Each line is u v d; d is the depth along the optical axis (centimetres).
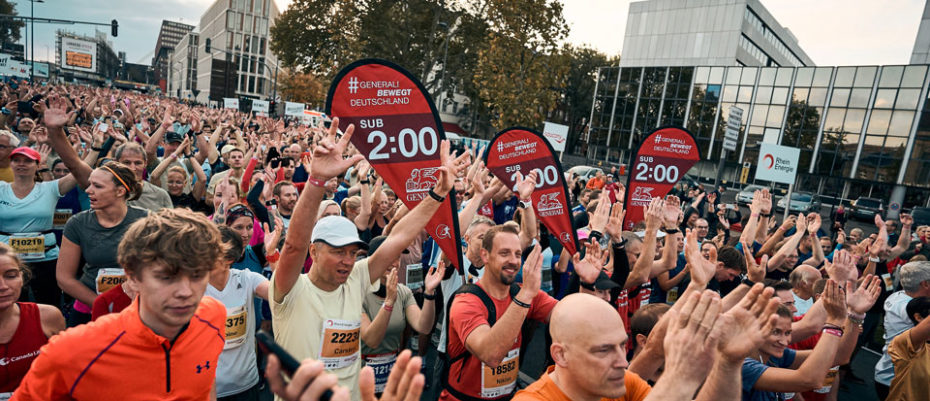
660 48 5219
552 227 473
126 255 160
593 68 5872
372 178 799
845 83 3384
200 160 805
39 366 159
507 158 470
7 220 398
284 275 229
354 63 317
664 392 143
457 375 269
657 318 277
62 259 310
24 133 813
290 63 3434
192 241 161
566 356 177
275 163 625
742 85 3800
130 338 166
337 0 3030
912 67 3122
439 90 3384
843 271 296
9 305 218
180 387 180
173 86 13600
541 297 294
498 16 2714
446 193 284
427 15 3212
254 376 300
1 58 3738
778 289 360
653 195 546
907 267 409
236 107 2670
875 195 3316
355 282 268
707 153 3991
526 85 2692
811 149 3534
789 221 598
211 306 197
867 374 594
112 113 1306
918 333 339
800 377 242
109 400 166
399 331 370
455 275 415
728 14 4791
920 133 3105
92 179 302
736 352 157
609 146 4531
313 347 245
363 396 111
